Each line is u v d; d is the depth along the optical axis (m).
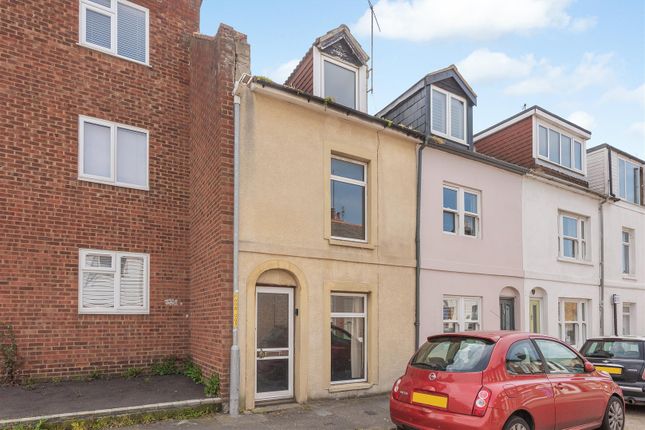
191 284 9.86
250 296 8.19
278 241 8.65
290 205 8.88
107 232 9.27
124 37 9.98
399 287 10.34
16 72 8.66
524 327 13.01
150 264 9.64
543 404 6.28
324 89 11.05
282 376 8.60
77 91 9.23
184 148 10.35
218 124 8.48
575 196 15.52
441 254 11.28
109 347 9.05
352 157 10.05
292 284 8.84
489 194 12.68
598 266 16.02
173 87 10.38
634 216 18.00
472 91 13.48
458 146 12.93
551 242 14.32
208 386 8.02
